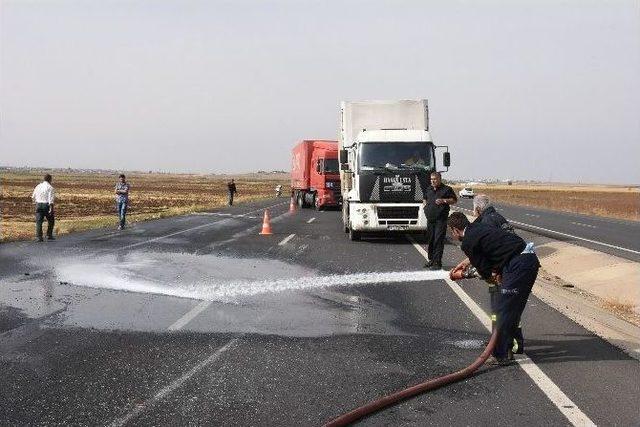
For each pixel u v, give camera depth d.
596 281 11.52
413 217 16.52
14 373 5.42
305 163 36.81
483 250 5.79
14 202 50.31
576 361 5.87
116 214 35.84
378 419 4.39
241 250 15.16
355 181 16.78
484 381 5.26
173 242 17.06
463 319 7.73
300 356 6.02
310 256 14.08
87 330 7.03
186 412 4.52
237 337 6.76
